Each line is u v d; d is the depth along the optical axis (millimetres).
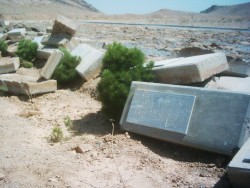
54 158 5488
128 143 6078
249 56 15773
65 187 4559
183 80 7207
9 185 4613
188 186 4609
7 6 95688
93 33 32938
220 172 4930
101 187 4566
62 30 13953
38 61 13875
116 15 108625
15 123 7203
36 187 4566
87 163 5336
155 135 5957
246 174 4098
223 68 7852
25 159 5402
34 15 85438
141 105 6449
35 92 9508
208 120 5406
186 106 5758
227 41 25328
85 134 6801
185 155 5617
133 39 25828
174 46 20859
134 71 7414
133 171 5043
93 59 10461
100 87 7480
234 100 5297
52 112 8398
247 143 4715
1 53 15375
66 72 10531
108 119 7504
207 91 5676
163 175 4941
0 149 5770
